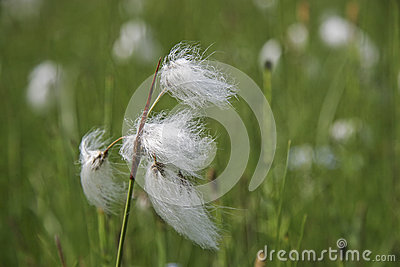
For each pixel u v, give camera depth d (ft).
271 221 2.29
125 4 4.37
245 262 2.32
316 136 3.15
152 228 2.31
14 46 4.71
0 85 3.56
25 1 5.35
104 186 2.02
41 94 3.53
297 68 3.60
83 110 3.01
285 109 3.11
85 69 3.69
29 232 2.55
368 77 3.43
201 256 2.40
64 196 2.51
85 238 2.46
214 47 3.92
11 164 2.82
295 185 2.60
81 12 5.54
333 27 4.31
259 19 4.30
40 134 3.34
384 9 4.13
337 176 2.80
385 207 2.59
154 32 4.17
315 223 2.52
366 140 3.07
